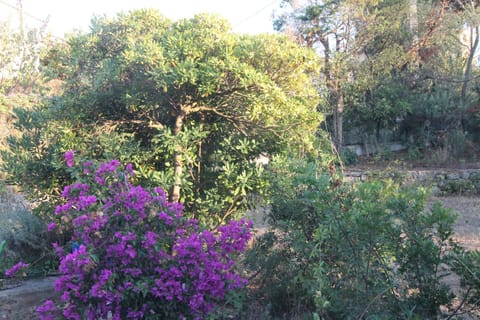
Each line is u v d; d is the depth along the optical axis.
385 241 4.22
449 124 17.80
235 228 4.11
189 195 5.84
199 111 5.95
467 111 17.28
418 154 17.61
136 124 6.13
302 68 5.82
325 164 5.77
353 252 4.29
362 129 18.75
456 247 4.24
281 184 5.09
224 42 5.50
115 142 5.54
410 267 4.25
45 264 6.41
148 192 4.32
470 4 17.62
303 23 17.03
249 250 5.42
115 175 4.35
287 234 5.08
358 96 17.58
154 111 5.87
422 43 17.70
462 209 12.32
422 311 4.21
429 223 4.21
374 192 4.52
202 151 6.21
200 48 5.49
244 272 5.29
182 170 5.70
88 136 5.78
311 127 5.93
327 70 16.50
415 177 15.15
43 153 6.16
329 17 16.72
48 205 6.34
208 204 5.75
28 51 16.78
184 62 5.16
